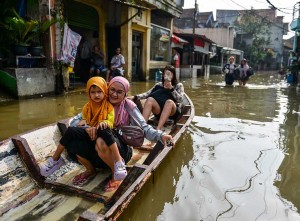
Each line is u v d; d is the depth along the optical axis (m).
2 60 7.93
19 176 2.94
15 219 2.46
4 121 5.61
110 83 3.12
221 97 10.44
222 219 2.66
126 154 3.15
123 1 11.78
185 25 34.16
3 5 8.11
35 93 8.22
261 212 2.80
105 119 2.97
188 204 2.91
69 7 10.73
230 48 32.47
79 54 12.20
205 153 4.37
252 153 4.44
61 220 2.47
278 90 13.45
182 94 5.13
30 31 8.27
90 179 3.15
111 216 2.16
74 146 2.98
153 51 16.48
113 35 13.33
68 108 6.98
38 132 3.41
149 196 3.04
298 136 5.45
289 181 3.50
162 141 3.19
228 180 3.47
